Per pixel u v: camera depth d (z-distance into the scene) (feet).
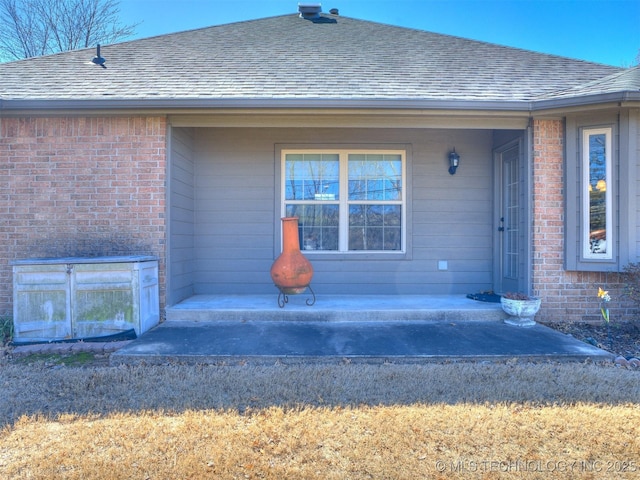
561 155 17.79
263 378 11.30
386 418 9.07
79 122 17.61
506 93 18.44
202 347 13.76
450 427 8.71
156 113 17.30
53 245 17.53
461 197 21.99
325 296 21.12
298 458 7.64
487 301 19.42
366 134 21.77
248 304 18.76
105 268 15.26
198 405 9.73
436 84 19.62
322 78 20.22
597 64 22.74
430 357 12.98
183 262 19.90
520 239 19.17
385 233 22.02
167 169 17.74
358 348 13.73
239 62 22.49
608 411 9.43
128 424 8.86
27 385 10.98
